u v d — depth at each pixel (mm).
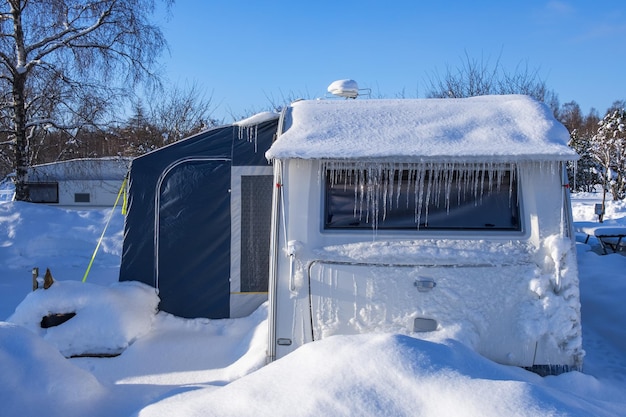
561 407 2584
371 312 4219
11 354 3484
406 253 4262
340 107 5277
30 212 10555
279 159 4398
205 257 6148
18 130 14711
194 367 4848
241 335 5660
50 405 3301
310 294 4293
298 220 4391
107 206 18297
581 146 31672
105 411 3473
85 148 17531
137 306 5648
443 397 2713
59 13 14984
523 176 4379
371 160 4297
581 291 7137
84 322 5195
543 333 4082
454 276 4203
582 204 26828
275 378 3148
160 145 23062
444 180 4430
